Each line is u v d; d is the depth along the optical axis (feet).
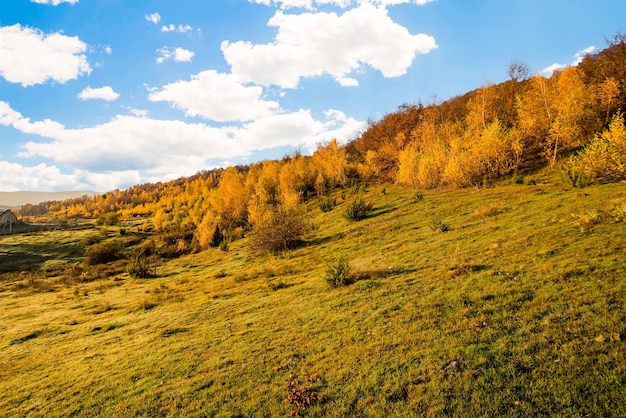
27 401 36.45
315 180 308.40
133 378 37.91
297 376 31.73
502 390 22.93
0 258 225.76
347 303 50.75
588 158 99.25
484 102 225.56
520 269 45.34
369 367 30.30
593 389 20.90
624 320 27.09
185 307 73.41
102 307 86.84
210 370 36.60
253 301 67.00
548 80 208.54
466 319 34.71
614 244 44.83
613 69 185.98
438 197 157.69
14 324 82.53
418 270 60.75
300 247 136.36
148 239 297.33
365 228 131.64
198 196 456.86
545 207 81.76
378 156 304.30
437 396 23.95
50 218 533.14
